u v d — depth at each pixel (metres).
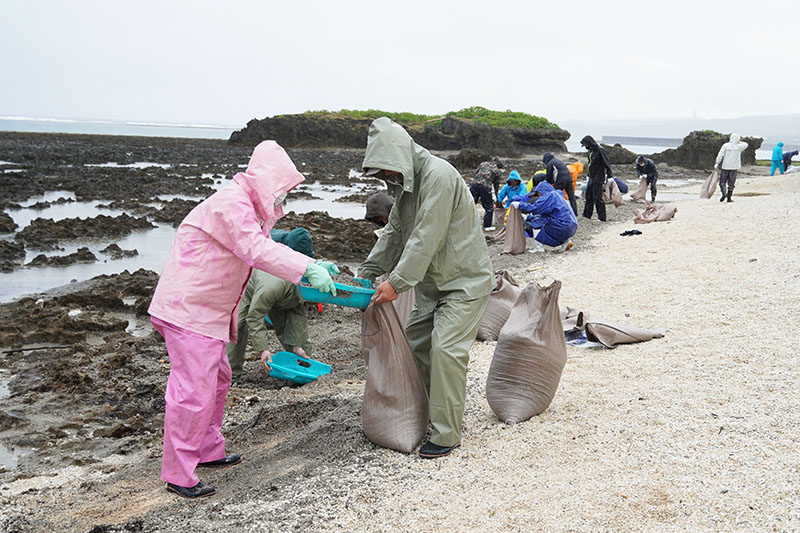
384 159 4.43
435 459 4.54
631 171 44.59
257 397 6.69
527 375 5.04
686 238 12.80
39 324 9.18
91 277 12.60
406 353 4.78
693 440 4.48
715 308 7.64
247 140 67.12
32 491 5.05
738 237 12.25
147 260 14.29
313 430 5.29
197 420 4.34
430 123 67.44
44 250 14.87
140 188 26.86
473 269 4.69
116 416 6.61
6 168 33.06
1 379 7.46
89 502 4.69
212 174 35.75
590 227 15.81
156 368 7.82
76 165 38.06
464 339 4.64
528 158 60.31
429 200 4.43
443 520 3.76
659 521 3.61
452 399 4.57
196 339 4.30
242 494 4.27
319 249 14.98
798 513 3.54
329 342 8.44
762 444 4.32
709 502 3.73
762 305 7.52
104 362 7.95
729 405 4.98
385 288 4.51
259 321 6.86
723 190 18.89
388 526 3.73
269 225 4.52
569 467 4.28
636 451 4.41
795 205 16.31
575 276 10.31
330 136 66.69
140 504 4.42
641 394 5.36
